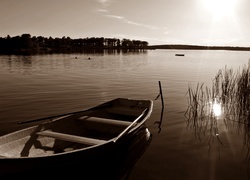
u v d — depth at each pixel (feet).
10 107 41.78
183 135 30.07
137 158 23.86
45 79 77.87
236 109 40.45
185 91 58.34
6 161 15.98
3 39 374.63
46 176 17.70
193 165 22.49
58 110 40.47
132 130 23.25
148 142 27.81
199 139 28.81
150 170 21.54
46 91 57.00
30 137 21.13
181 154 24.82
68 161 17.70
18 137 20.27
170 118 36.70
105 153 19.99
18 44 380.17
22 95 52.01
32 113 38.50
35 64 135.13
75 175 19.03
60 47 508.12
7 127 32.19
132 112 30.83
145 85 67.82
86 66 127.95
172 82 73.67
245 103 38.60
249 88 38.93
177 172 21.21
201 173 21.03
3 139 19.13
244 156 24.40
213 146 26.86
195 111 40.04
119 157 22.39
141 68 121.19
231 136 29.84
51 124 23.59
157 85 67.87
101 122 25.71
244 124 33.96
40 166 16.83
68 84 67.87
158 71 107.14
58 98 49.55
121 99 33.96
